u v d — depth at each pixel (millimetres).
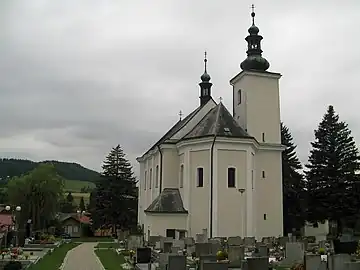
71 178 199500
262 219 48250
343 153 59812
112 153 81625
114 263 31609
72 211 127125
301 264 23984
